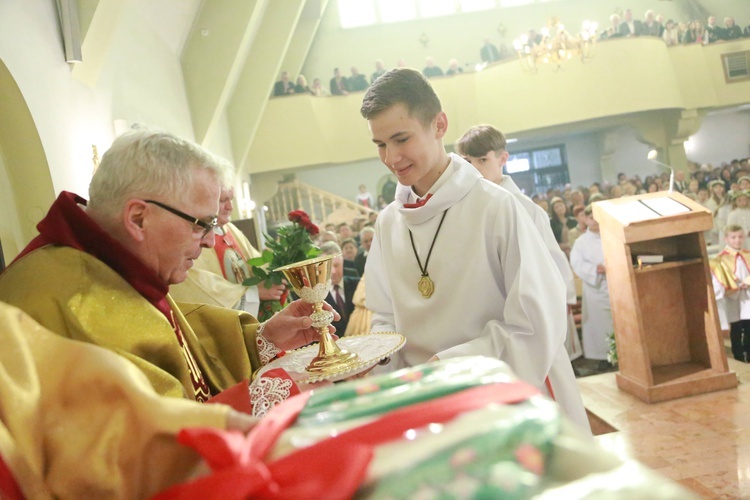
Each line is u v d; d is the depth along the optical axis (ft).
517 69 46.32
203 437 1.80
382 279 6.38
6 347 2.27
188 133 23.21
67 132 10.77
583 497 1.28
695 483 8.32
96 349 2.32
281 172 48.52
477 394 1.73
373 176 50.55
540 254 5.40
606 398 13.28
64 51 11.10
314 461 1.58
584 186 52.08
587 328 28.96
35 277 3.78
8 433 2.12
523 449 1.49
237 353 5.23
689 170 49.42
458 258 5.56
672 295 13.99
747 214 30.63
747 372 14.02
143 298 3.96
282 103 46.34
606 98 45.73
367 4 49.55
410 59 49.57
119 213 4.00
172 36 22.22
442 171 5.74
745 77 47.85
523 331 5.10
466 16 49.52
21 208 9.68
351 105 48.01
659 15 47.83
